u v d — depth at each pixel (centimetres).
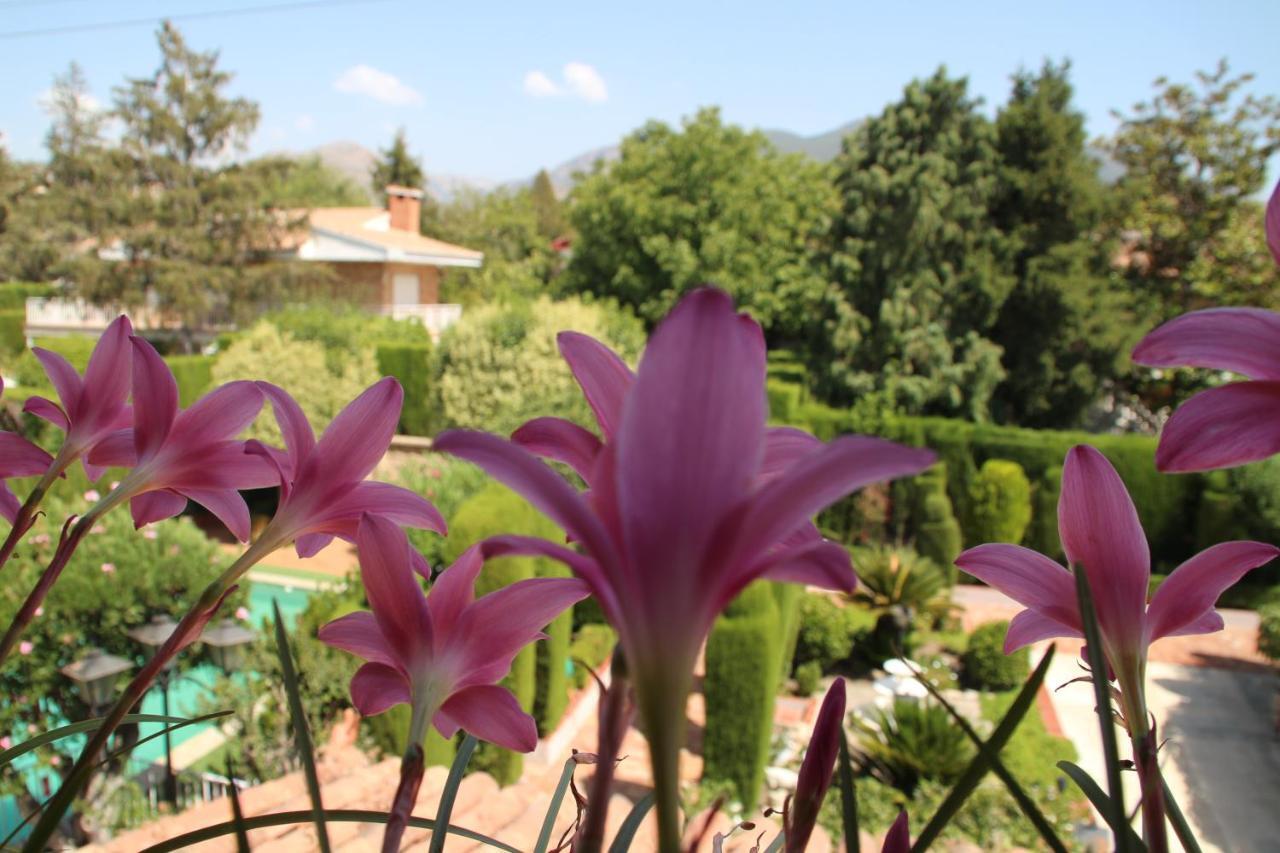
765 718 601
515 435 45
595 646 727
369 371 1424
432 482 816
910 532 1172
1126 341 1489
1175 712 797
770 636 584
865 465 32
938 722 572
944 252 1570
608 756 37
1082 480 52
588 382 45
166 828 289
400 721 491
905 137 1588
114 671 432
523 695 570
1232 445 45
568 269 2481
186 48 2128
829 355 1628
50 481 70
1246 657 927
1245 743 735
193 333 2286
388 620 54
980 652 791
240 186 2169
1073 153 1561
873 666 878
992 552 56
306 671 513
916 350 1538
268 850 271
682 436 32
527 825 303
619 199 2259
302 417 60
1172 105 1516
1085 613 38
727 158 2231
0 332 2120
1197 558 52
